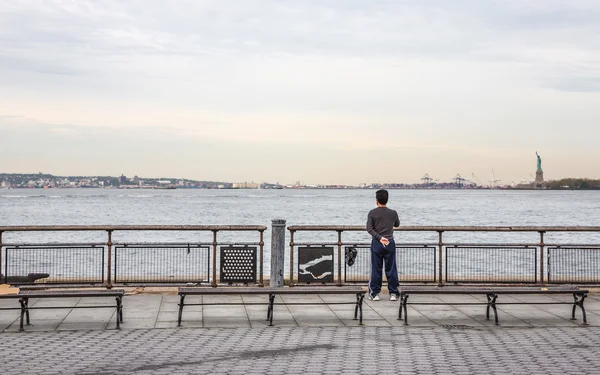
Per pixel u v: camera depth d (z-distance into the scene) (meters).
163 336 9.84
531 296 13.50
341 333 10.09
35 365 8.07
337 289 10.74
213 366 8.09
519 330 10.39
